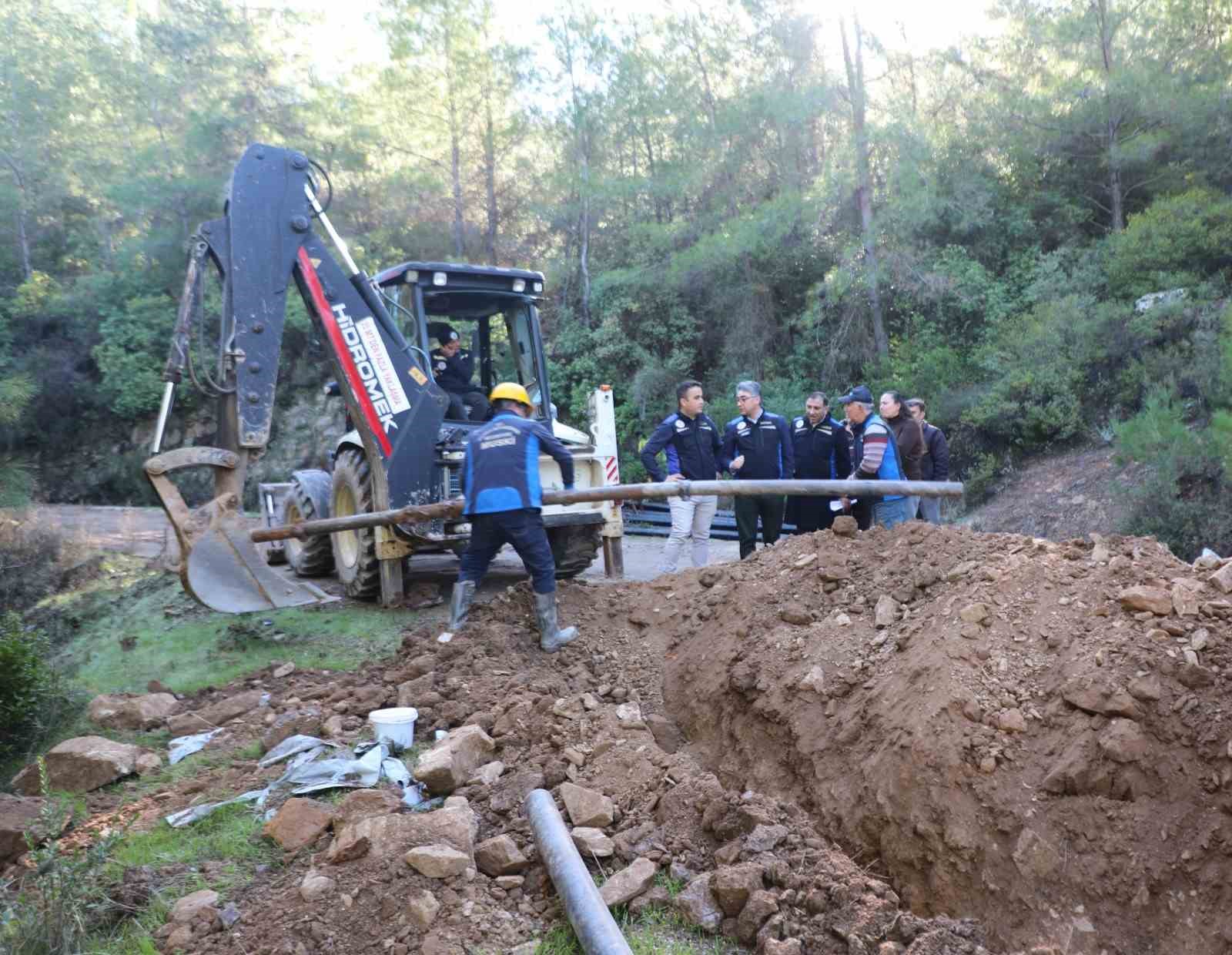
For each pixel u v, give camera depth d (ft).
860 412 23.57
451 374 27.04
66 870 11.44
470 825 12.56
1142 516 40.98
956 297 60.49
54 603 35.70
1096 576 13.35
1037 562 13.99
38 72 91.56
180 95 88.89
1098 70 60.44
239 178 22.07
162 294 83.76
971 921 10.57
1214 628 11.73
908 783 11.66
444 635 19.61
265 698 18.75
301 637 22.82
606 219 79.77
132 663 22.06
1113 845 10.53
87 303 85.10
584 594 20.65
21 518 44.04
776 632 15.71
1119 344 51.83
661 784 13.56
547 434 19.15
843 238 66.85
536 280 26.35
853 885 10.93
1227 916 9.84
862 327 63.98
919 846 11.36
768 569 18.02
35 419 80.59
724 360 70.95
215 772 15.53
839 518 18.29
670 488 19.66
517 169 86.74
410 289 25.22
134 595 31.89
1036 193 64.23
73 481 81.25
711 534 42.32
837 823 12.36
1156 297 51.78
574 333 74.13
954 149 64.59
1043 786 11.06
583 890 10.77
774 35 70.90
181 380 21.68
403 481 23.81
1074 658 12.05
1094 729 11.22
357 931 11.01
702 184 71.61
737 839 11.94
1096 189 64.28
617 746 14.60
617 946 9.86
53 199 91.25
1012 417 52.65
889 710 12.55
